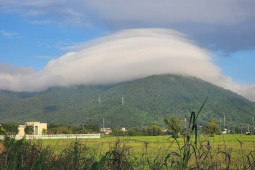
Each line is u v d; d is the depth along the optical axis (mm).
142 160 6676
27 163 6840
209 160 5480
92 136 74125
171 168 5527
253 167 5656
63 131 79750
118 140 6844
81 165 6746
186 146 5062
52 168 6523
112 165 6332
